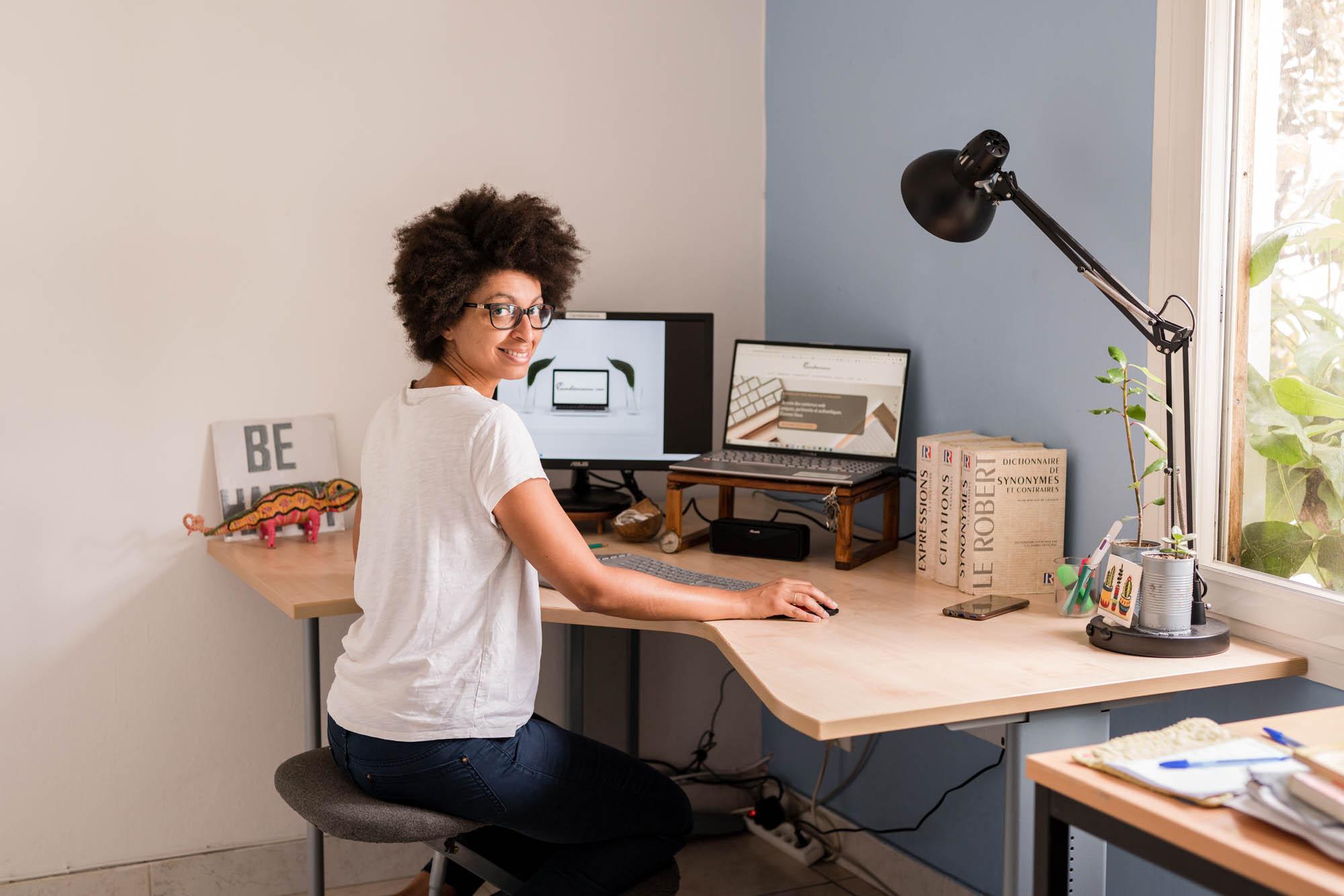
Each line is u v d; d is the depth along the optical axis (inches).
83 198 88.5
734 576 79.6
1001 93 80.9
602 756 64.7
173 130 90.7
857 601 72.1
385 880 100.3
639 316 96.0
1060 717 56.3
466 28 99.0
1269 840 37.5
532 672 62.6
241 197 93.1
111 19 88.3
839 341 101.4
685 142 108.0
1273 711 63.6
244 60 92.4
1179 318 67.3
